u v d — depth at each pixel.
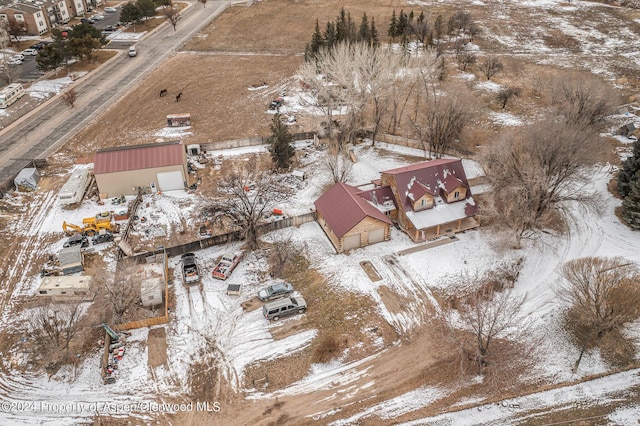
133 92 93.56
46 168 70.56
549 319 46.84
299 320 47.25
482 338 43.88
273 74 100.62
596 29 120.56
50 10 123.25
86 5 138.00
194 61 107.69
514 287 50.38
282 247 54.00
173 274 52.28
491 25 124.75
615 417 39.31
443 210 56.56
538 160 51.69
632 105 83.62
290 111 85.94
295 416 39.12
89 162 71.88
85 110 86.88
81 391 40.97
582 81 71.44
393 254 54.41
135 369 42.59
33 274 52.38
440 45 108.62
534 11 134.62
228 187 64.38
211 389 41.16
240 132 79.81
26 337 45.38
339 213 55.28
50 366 42.09
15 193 64.69
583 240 55.69
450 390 41.16
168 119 81.19
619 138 73.50
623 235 56.22
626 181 59.38
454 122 66.94
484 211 55.91
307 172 69.06
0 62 103.81
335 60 74.94
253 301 49.25
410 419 39.06
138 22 129.75
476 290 49.88
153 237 57.31
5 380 41.84
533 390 41.25
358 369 42.72
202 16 136.25
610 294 43.50
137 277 49.22
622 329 45.66
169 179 64.56
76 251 52.78
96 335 45.53
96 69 103.25
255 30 125.44
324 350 43.38
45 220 60.28
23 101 89.75
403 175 56.66
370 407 39.88
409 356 43.72
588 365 43.19
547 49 109.62
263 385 41.53
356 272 52.16
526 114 82.44
